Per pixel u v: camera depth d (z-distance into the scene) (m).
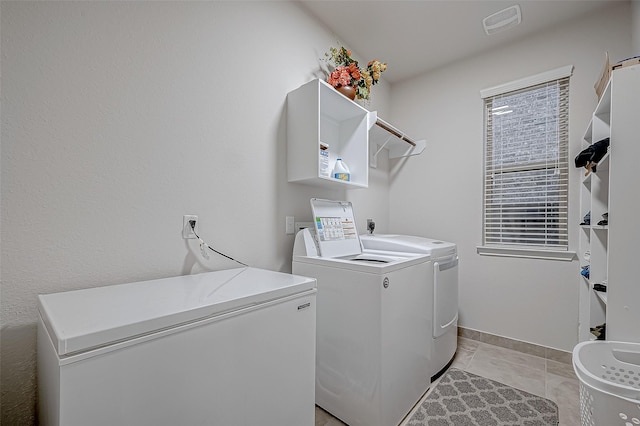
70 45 1.03
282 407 1.01
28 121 0.95
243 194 1.64
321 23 2.21
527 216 2.42
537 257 2.33
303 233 1.80
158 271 1.27
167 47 1.31
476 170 2.66
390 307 1.47
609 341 1.20
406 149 3.08
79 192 1.06
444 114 2.86
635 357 1.16
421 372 1.76
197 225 1.42
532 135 2.40
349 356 1.52
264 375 0.95
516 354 2.35
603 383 0.96
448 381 1.94
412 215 3.05
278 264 1.84
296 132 1.85
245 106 1.65
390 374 1.46
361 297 1.47
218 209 1.51
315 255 1.77
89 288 1.06
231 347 0.85
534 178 2.39
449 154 2.82
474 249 2.65
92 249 1.09
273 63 1.82
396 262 1.56
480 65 2.65
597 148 1.46
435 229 2.89
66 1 1.03
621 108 1.20
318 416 1.61
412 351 1.66
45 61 0.98
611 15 2.06
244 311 0.89
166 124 1.30
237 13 1.61
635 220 1.17
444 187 2.84
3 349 0.91
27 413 0.95
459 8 2.09
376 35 2.40
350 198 2.58
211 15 1.48
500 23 2.24
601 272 1.73
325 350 1.63
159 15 1.28
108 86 1.13
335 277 1.58
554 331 2.26
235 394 0.86
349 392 1.52
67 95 1.03
